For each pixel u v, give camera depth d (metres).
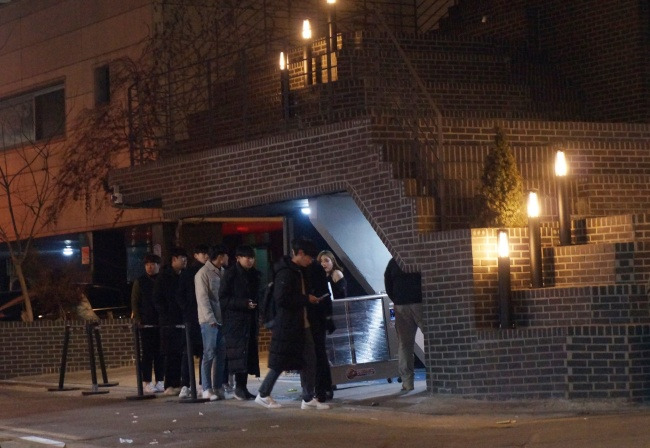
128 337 22.42
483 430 11.42
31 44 28.03
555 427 11.12
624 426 10.77
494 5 22.55
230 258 24.92
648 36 20.22
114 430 12.95
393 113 16.41
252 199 17.45
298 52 20.52
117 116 24.98
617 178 15.48
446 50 20.84
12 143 28.81
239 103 20.45
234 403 14.85
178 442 11.80
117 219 25.14
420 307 14.29
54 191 26.91
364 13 21.06
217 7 24.27
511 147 15.63
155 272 17.28
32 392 18.42
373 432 11.76
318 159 16.22
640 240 13.87
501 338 13.31
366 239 17.14
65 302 23.36
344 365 15.34
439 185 14.73
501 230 13.59
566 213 14.27
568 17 21.30
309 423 12.63
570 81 21.20
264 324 14.23
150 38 24.28
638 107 20.16
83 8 26.38
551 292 13.52
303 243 13.73
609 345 12.57
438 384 13.96
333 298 15.87
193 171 18.58
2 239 27.89
